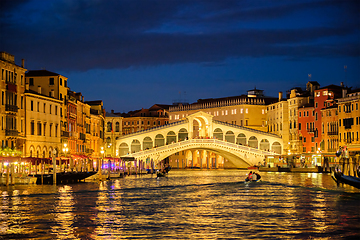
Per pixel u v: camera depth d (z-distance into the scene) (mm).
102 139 135750
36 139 86438
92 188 66812
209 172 128500
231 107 166000
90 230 34906
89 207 46469
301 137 143125
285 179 88688
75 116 106938
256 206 47031
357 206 46844
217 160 167375
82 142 112250
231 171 135250
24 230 34938
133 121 191125
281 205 47781
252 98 162875
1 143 75125
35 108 86438
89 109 120438
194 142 135375
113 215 41469
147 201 51625
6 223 37562
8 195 55656
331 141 128625
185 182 82438
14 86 79625
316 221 38094
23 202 49906
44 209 45000
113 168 112438
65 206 47125
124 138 144250
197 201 51562
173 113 185250
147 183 79188
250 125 161625
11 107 77750
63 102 98500
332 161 119312
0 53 76375
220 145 137625
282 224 36906
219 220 38719
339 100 122688
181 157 174500
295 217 40062
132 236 33000
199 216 40781
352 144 107125
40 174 71125
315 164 122250
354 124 117375
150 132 145500
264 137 149250
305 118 141500
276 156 136125
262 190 64812
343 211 43312
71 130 103875
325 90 133125
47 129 90625
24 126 83125
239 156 139250
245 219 39094
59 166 82000
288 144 148750
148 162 131125
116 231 34562
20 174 69000
